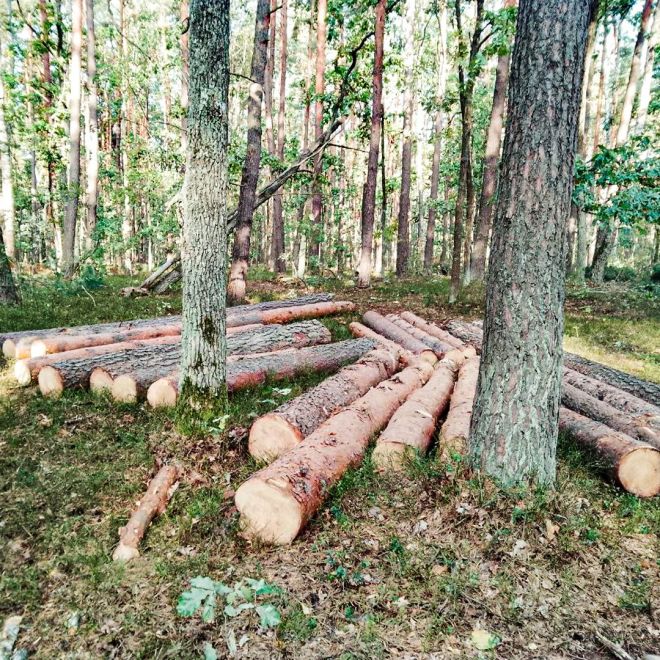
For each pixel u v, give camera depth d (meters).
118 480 4.05
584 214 14.47
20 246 17.81
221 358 4.97
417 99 21.19
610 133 21.00
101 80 16.92
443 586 2.91
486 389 3.70
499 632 2.63
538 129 3.34
